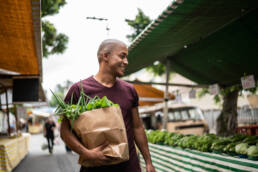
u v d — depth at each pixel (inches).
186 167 157.0
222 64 287.3
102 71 79.4
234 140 150.9
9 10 153.7
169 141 188.7
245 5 157.6
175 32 184.7
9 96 503.5
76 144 64.7
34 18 160.7
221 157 125.6
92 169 71.0
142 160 231.0
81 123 64.6
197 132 519.5
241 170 110.9
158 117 604.4
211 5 137.6
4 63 302.5
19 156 393.7
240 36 221.0
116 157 63.2
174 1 127.0
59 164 372.8
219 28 210.7
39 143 805.9
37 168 350.6
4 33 198.7
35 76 354.0
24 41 218.4
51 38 426.3
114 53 77.0
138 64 296.8
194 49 269.9
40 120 1657.2
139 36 182.5
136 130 87.1
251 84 250.4
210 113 759.7
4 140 347.9
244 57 255.9
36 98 344.5
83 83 78.8
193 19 161.2
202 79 354.6
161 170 197.5
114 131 64.2
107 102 66.4
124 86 82.6
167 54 291.9
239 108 687.1
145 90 549.3
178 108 559.5
